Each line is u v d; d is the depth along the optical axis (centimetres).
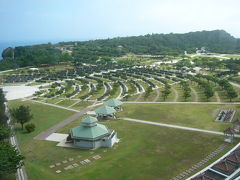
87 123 7231
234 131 7044
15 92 15488
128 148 6812
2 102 11175
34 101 12988
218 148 6438
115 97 12988
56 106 11812
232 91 10925
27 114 8738
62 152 6794
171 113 9694
